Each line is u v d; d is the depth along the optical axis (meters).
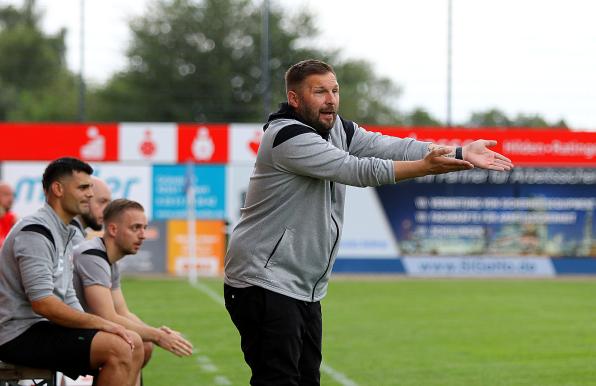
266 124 8.15
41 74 82.12
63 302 9.55
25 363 9.50
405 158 8.30
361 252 36.56
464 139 34.81
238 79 66.19
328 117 8.03
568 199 36.69
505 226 36.78
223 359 16.25
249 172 34.97
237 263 8.27
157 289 29.64
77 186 9.76
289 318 8.12
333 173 7.65
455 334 19.77
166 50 67.50
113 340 9.36
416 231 36.62
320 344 8.58
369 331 20.19
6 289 9.55
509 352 17.22
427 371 15.12
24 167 33.81
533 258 36.75
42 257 9.45
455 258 36.62
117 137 34.25
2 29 92.44
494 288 31.27
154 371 15.05
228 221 34.97
